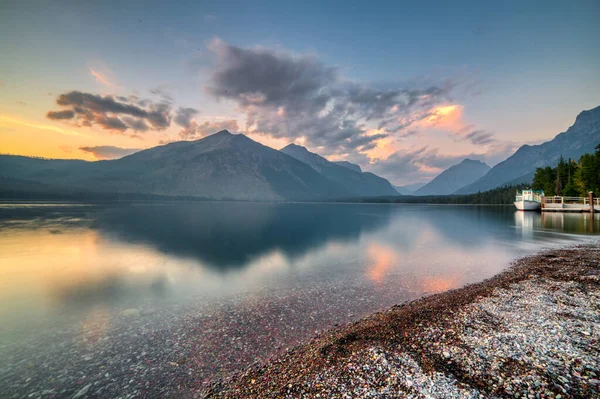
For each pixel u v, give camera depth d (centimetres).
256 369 870
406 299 1534
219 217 9694
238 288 1852
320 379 764
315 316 1322
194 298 1661
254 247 3584
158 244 3869
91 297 1706
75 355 1021
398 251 3122
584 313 1130
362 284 1862
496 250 2942
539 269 1942
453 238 4062
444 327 1045
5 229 5347
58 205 16712
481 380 711
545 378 704
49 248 3509
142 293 1778
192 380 838
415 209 16425
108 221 7312
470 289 1633
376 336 1005
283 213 12750
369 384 721
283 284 1917
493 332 984
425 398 654
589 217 6475
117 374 890
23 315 1425
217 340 1101
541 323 1043
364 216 10244
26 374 905
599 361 774
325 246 3603
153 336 1156
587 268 1883
